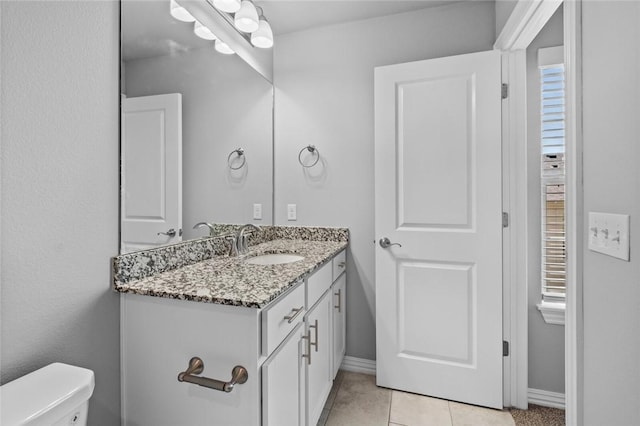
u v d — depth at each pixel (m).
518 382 1.79
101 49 1.10
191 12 1.54
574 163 1.00
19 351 0.87
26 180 0.88
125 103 1.19
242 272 1.32
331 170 2.22
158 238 1.34
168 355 1.10
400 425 1.64
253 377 0.99
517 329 1.79
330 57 2.22
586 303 0.97
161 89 1.36
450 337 1.84
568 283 1.05
